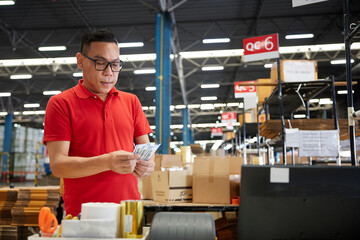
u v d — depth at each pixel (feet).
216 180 11.39
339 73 49.70
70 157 4.57
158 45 29.58
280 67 13.24
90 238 3.51
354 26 8.16
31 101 75.20
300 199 3.26
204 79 60.75
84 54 4.91
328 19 38.40
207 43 44.47
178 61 46.37
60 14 36.91
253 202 3.34
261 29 41.16
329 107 65.57
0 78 56.75
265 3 34.86
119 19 38.40
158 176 12.12
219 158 11.66
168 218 3.72
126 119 5.49
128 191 5.24
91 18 38.06
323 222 3.21
